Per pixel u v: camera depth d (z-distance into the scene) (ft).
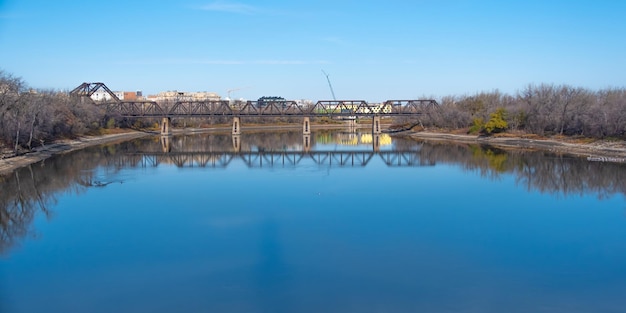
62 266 72.69
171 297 61.36
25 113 220.84
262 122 594.24
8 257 77.10
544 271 69.51
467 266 71.31
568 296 61.21
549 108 289.12
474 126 350.64
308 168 184.96
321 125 606.14
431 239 84.53
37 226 95.96
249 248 79.97
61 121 286.25
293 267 71.00
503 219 98.99
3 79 214.69
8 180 155.33
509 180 151.94
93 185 144.97
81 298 61.46
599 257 75.51
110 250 79.87
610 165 180.86
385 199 119.55
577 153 226.38
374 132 412.98
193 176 163.32
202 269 70.64
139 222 97.96
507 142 297.33
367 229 90.94
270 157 227.81
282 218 99.60
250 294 61.93
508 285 64.49
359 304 58.85
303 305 58.65
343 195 125.18
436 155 234.58
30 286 65.41
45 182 151.12
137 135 409.28
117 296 61.93
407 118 465.88
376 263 72.49
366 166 191.42
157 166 192.85
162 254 77.41
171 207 111.45
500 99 402.11
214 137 399.44
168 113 397.80
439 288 63.46
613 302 59.52
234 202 116.26
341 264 72.18
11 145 214.69
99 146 297.33
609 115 235.61
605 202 116.47
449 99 462.19
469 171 174.09
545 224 94.94
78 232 91.04
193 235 87.81
